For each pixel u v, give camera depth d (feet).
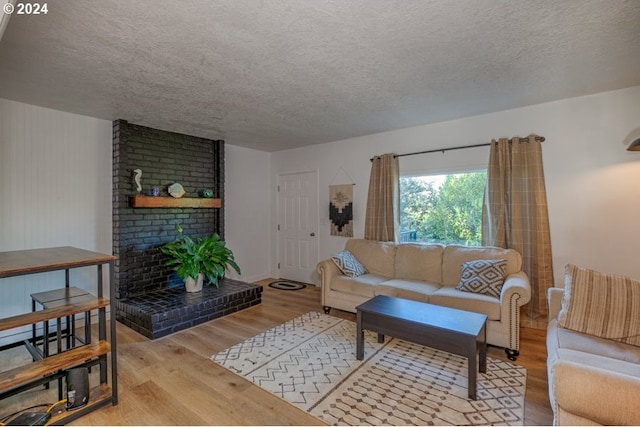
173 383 7.29
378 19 5.73
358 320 8.40
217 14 5.52
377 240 14.01
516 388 7.04
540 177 10.48
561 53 7.07
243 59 7.25
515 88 9.18
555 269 10.42
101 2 5.10
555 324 7.14
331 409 6.35
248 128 13.43
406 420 6.01
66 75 8.01
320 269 12.37
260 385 7.20
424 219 13.50
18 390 5.53
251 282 17.67
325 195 16.43
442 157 12.59
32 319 5.69
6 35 6.08
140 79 8.30
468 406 6.41
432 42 6.56
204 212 15.19
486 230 11.50
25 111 10.09
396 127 13.41
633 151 9.07
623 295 6.54
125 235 12.07
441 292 9.85
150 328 9.89
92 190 11.59
